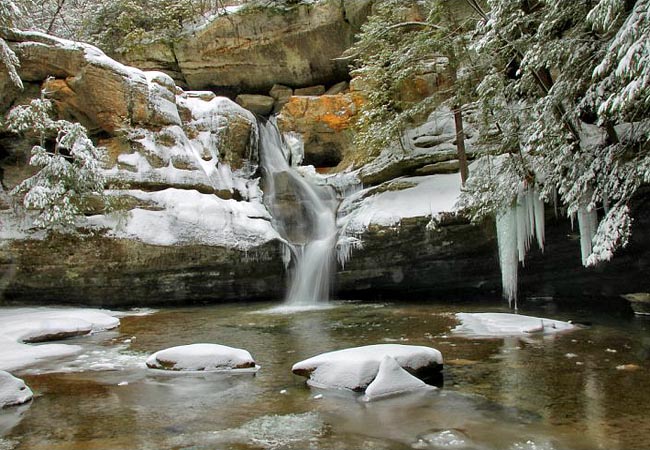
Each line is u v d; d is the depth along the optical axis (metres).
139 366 6.66
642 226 10.03
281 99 17.97
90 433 4.37
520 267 11.98
